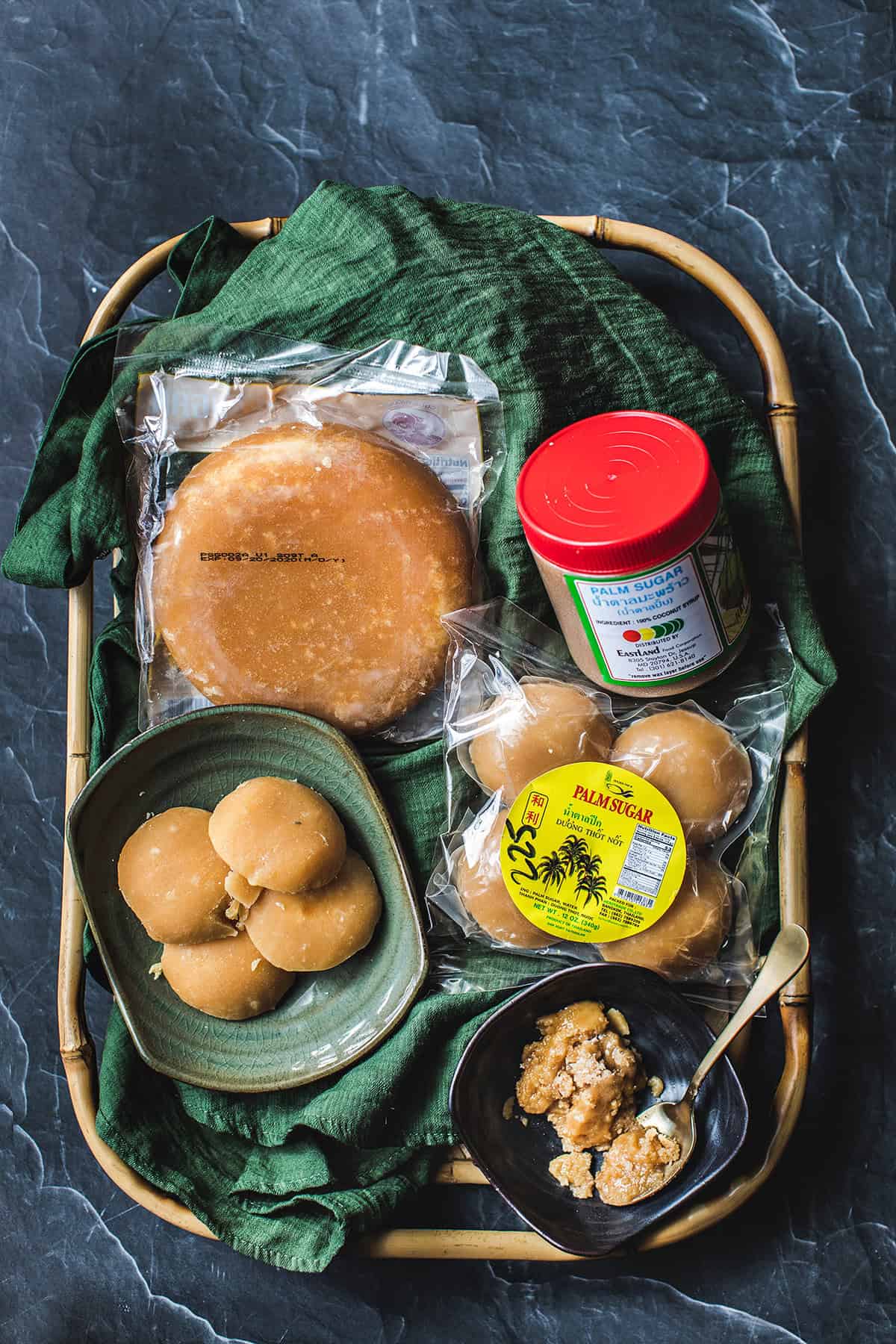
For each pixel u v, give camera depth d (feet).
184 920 2.25
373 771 2.39
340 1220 2.26
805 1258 2.58
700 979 2.32
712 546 2.05
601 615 2.08
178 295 2.90
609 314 2.42
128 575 2.50
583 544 1.98
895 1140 2.60
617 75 2.87
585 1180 2.26
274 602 2.34
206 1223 2.31
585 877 2.21
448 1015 2.31
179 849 2.28
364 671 2.34
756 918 2.35
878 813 2.68
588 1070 2.25
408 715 2.43
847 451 2.75
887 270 2.78
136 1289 2.71
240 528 2.32
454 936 2.40
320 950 2.25
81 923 2.42
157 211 2.94
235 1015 2.32
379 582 2.33
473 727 2.30
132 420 2.38
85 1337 2.70
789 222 2.81
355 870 2.31
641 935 2.22
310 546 2.33
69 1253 2.74
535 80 2.89
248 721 2.35
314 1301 2.66
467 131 2.89
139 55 2.96
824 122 2.81
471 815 2.36
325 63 2.93
